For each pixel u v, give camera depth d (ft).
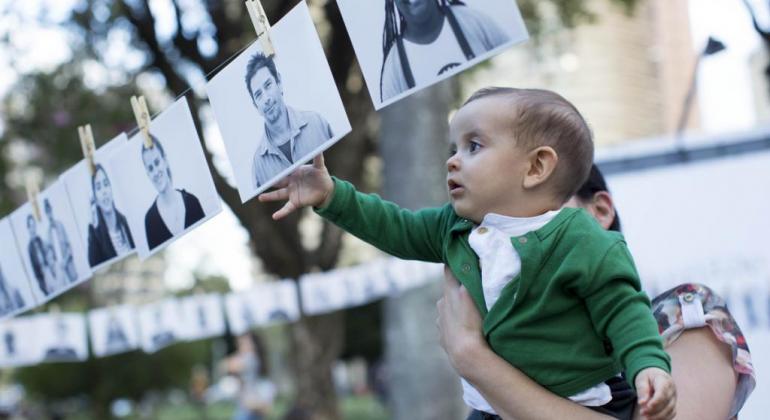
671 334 5.78
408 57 4.87
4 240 8.13
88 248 7.06
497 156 5.26
